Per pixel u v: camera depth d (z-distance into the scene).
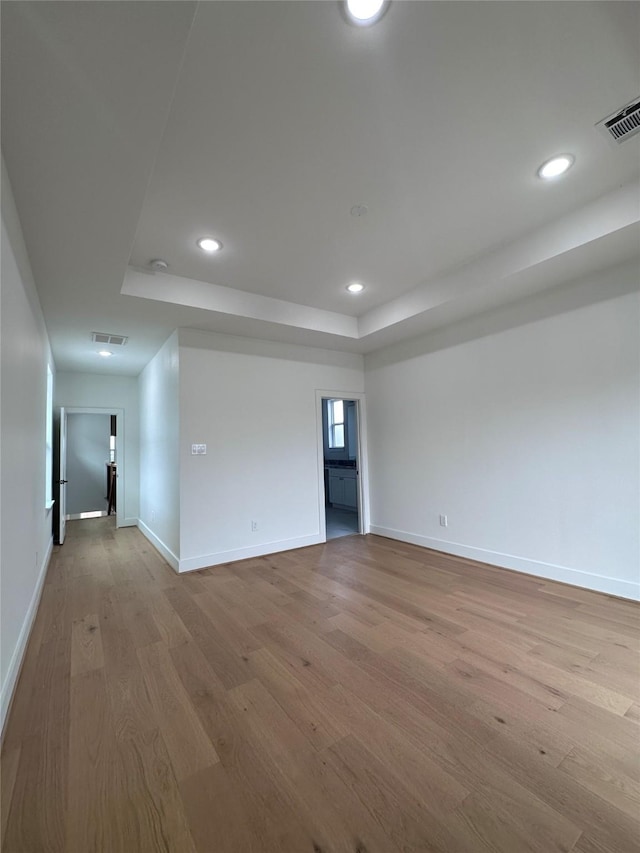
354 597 3.16
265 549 4.49
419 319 4.07
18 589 2.22
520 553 3.65
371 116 1.84
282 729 1.70
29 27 1.20
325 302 4.19
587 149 2.12
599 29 1.48
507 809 1.29
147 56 1.32
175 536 4.09
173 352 4.21
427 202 2.53
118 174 1.87
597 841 1.18
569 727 1.67
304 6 1.35
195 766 1.50
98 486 8.92
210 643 2.46
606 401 3.07
